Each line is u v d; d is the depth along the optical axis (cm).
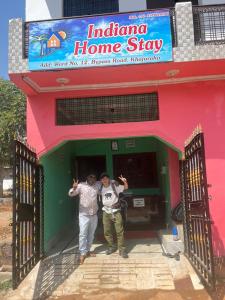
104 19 606
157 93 692
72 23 608
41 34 608
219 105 673
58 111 705
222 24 641
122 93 693
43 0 845
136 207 898
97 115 702
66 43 604
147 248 719
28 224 594
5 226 1177
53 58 600
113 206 681
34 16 838
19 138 559
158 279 580
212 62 602
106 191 690
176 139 669
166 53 594
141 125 678
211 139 666
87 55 598
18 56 612
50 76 627
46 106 695
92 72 617
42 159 707
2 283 591
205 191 506
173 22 621
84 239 657
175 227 705
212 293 525
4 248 671
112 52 597
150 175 1034
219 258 632
